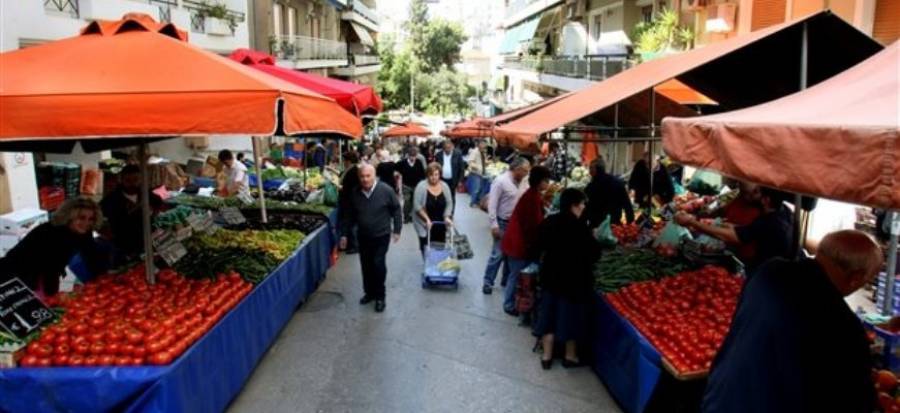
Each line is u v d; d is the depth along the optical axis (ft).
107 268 20.62
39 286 17.56
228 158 42.47
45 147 21.31
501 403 18.11
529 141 19.72
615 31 81.61
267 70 28.50
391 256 37.88
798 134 7.69
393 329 24.31
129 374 13.20
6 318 13.85
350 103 28.63
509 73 149.18
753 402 9.19
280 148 72.64
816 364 9.02
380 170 45.01
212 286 18.40
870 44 16.08
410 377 19.84
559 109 22.35
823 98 9.25
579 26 99.25
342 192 30.78
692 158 10.34
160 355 13.65
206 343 15.38
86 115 12.21
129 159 45.57
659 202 37.42
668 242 22.82
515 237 25.17
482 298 28.68
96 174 40.73
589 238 19.88
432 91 213.05
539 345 22.30
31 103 11.96
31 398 13.08
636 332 16.62
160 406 13.17
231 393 17.30
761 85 19.47
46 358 13.55
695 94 27.04
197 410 14.80
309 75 30.58
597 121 32.12
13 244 27.30
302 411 17.47
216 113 12.75
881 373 13.09
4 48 29.14
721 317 16.58
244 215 34.55
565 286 19.70
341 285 31.01
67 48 14.73
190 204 36.58
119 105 12.36
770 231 16.76
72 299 16.71
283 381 19.40
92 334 14.26
